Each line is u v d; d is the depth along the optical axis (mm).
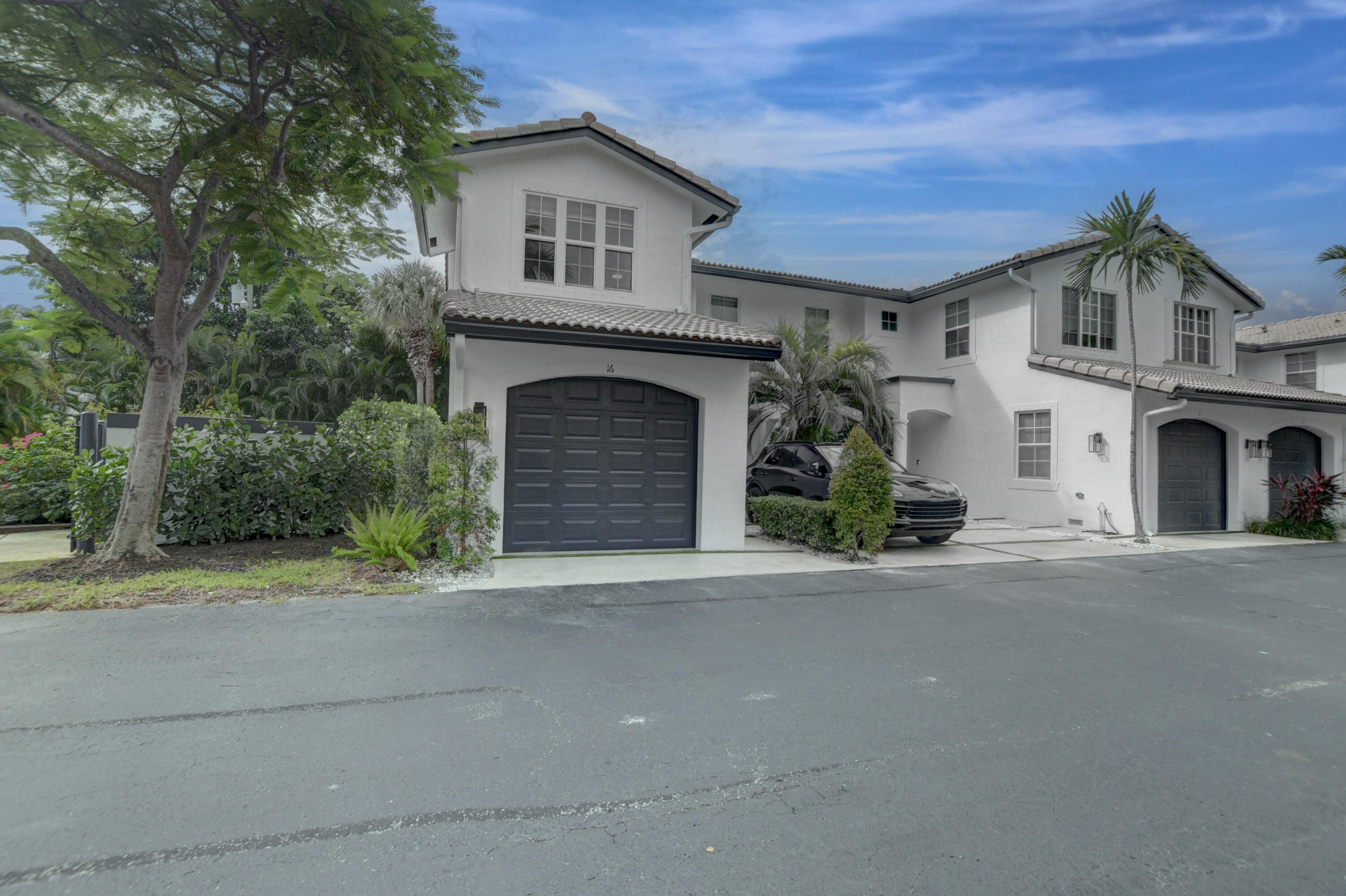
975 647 5305
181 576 6785
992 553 10484
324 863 2303
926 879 2303
